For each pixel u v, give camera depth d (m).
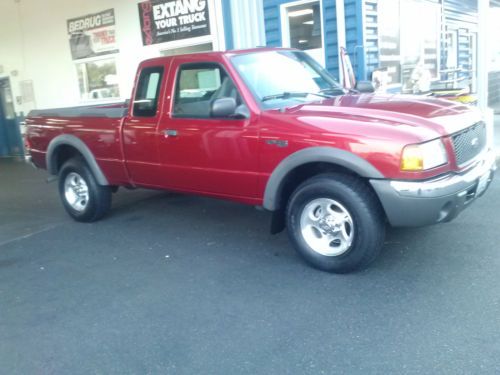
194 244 5.65
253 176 4.83
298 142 4.43
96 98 12.41
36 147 7.16
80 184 6.74
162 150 5.54
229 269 4.88
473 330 3.47
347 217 4.35
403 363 3.19
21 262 5.59
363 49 9.49
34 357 3.65
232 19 8.96
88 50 12.20
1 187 10.45
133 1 11.11
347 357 3.31
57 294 4.66
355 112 4.49
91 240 6.11
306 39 10.34
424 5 11.90
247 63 5.16
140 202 7.65
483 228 5.29
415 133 4.03
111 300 4.44
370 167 4.09
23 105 13.95
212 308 4.14
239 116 4.86
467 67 15.21
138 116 5.80
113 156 6.14
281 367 3.27
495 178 7.25
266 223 6.18
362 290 4.19
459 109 4.73
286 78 5.31
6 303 4.57
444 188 4.05
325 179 4.40
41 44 13.05
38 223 7.16
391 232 5.33
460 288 4.07
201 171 5.25
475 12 15.45
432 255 4.73
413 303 3.90
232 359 3.41
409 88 11.20
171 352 3.56
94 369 3.44
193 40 10.41
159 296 4.43
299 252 4.68
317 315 3.87
